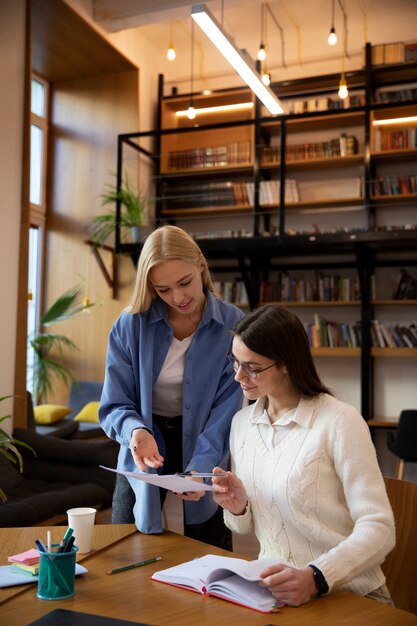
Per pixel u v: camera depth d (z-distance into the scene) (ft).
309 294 20.15
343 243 18.01
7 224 15.15
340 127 20.95
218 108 22.21
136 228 19.80
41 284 21.97
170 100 22.39
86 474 14.26
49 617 3.67
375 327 19.19
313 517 4.81
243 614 3.88
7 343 15.03
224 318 6.48
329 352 19.17
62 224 22.11
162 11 18.44
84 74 22.11
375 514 4.42
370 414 19.38
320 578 4.08
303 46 21.67
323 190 20.90
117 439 6.23
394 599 5.18
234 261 21.86
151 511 5.68
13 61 15.56
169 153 22.36
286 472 4.88
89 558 4.98
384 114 19.85
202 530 6.48
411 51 19.70
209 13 12.75
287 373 5.03
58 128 22.45
